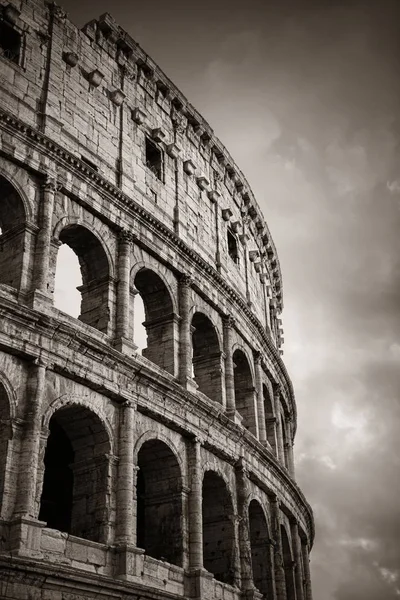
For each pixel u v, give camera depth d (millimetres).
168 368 49719
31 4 49531
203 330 57156
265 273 76375
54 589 34031
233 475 52281
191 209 59156
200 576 43438
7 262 41781
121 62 55844
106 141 51344
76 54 51062
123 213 49156
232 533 50062
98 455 41062
